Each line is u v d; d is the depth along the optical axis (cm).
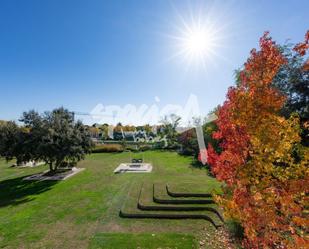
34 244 1059
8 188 2058
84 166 3002
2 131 2439
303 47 478
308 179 498
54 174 2531
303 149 550
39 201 1661
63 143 2298
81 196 1739
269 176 537
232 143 614
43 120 2361
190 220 1283
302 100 1488
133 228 1195
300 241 454
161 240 1056
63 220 1313
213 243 1005
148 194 1620
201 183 1766
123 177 2316
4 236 1141
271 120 522
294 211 496
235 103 560
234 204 577
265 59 530
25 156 2350
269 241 535
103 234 1132
